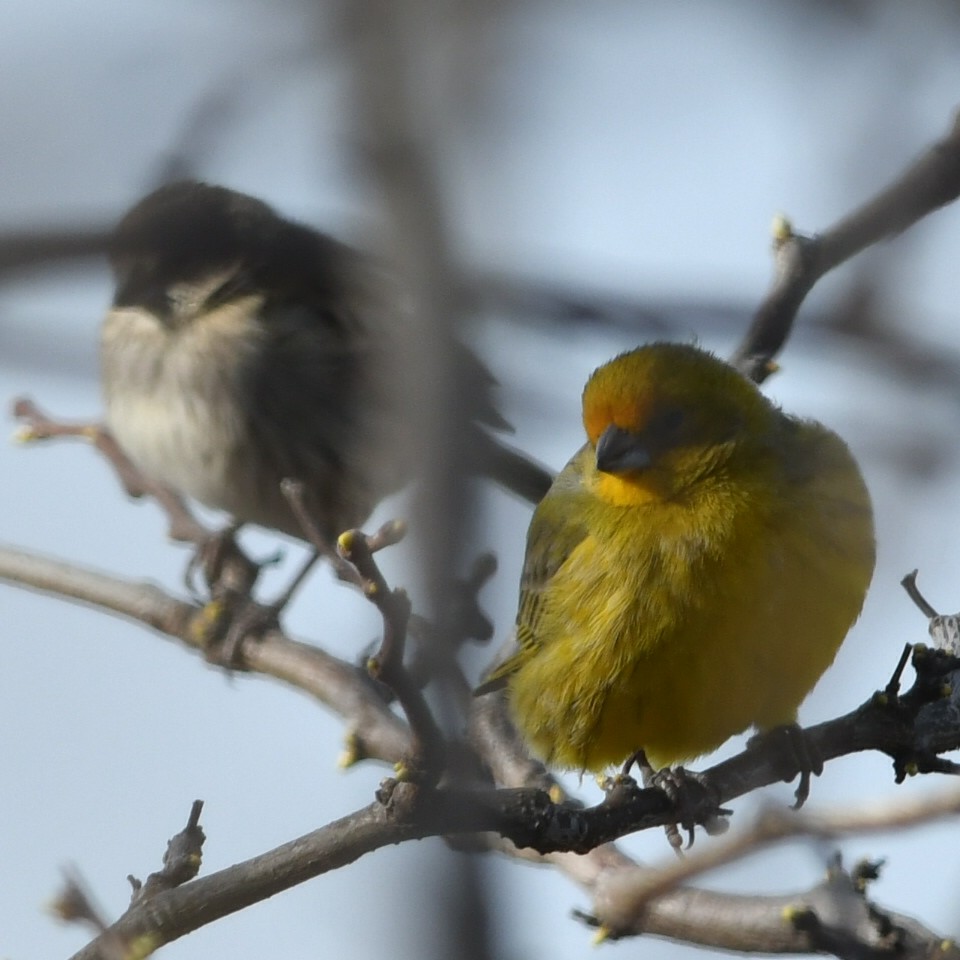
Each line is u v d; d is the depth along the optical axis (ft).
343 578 28.76
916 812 18.65
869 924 25.50
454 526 13.12
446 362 13.84
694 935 28.04
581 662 34.78
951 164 29.48
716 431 34.27
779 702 33.45
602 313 21.33
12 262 15.14
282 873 26.22
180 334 55.36
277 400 55.36
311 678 42.39
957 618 30.94
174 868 28.17
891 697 29.60
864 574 33.32
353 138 14.43
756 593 32.91
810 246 36.35
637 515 34.22
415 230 14.08
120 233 15.75
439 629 16.19
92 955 25.59
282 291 55.26
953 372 21.62
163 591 46.52
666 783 29.71
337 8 14.49
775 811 19.45
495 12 15.62
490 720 39.11
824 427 35.47
